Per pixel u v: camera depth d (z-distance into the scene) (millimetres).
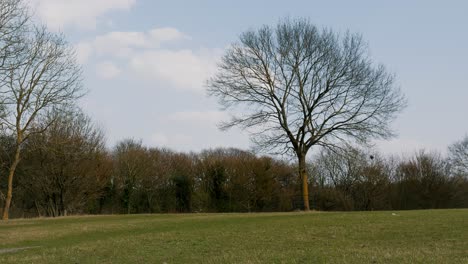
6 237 19031
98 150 45812
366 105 34750
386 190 59562
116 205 50250
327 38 35406
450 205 57031
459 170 65938
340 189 61531
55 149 38344
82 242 17125
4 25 28812
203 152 64375
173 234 18172
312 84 35312
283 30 36219
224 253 13523
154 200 52688
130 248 15102
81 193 43438
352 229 18219
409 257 11570
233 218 24953
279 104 35812
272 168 52969
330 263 11141
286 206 53562
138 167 52188
